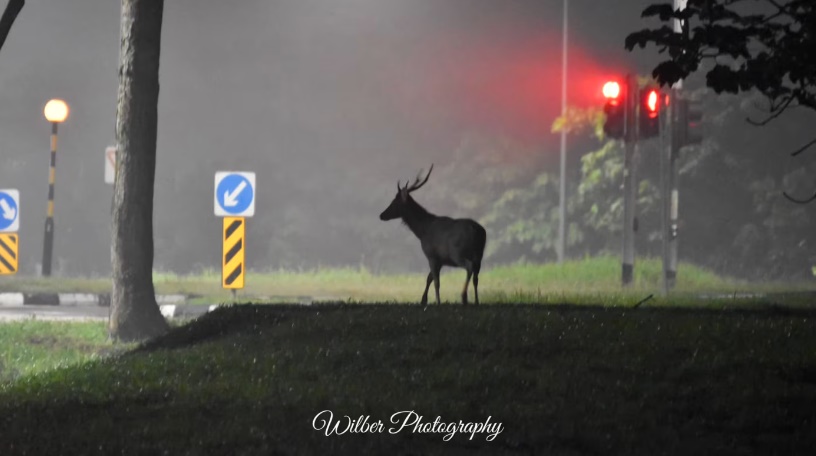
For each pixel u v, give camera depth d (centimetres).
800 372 4494
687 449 3731
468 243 6569
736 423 3994
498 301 7925
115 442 3741
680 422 4022
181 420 4019
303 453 3606
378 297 9981
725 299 8581
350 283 11831
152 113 7381
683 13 5178
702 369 4528
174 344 5912
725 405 4144
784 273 15812
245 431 3847
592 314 5681
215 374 4812
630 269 10831
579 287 10806
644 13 5212
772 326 5294
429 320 5488
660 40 5184
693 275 11856
